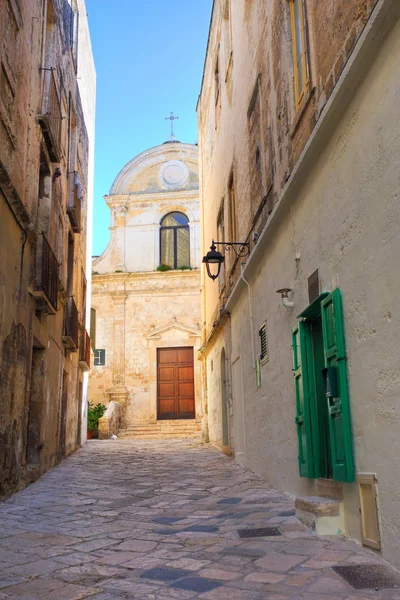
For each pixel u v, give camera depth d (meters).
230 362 13.11
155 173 27.59
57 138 10.91
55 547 5.01
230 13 13.13
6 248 7.54
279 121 7.96
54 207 11.67
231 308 12.66
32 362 10.44
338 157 5.27
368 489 4.46
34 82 9.36
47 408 10.80
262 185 9.22
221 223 15.05
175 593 3.66
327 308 5.45
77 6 15.66
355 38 4.94
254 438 9.85
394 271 4.07
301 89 6.98
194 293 25.61
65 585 3.89
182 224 27.05
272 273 8.26
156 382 24.77
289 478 7.30
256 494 7.65
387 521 4.13
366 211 4.59
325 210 5.66
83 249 17.67
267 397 8.69
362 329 4.65
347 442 4.86
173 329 25.22
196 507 6.96
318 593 3.53
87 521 6.18
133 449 16.02
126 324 25.48
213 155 16.91
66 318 13.25
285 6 7.53
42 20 10.11
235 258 12.20
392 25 4.07
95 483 9.23
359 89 4.71
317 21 6.12
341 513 5.10
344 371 5.00
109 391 24.33
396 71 4.05
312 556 4.37
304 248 6.48
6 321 7.54
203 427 18.81
